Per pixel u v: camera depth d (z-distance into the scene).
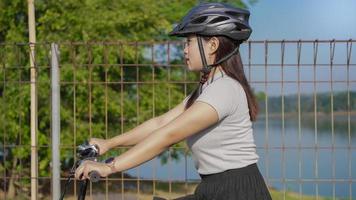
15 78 10.37
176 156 10.64
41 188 10.94
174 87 11.23
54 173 6.21
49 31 11.47
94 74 10.43
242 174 2.84
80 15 11.39
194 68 2.94
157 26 11.95
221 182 2.83
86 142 3.22
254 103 2.88
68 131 10.84
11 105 10.45
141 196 10.71
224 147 2.83
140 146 2.71
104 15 11.37
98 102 10.85
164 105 11.09
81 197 2.87
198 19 2.88
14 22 11.75
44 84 10.42
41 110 10.77
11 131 10.57
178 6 12.84
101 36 11.32
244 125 2.85
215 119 2.75
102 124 10.97
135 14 11.65
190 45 2.94
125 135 3.26
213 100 2.75
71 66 10.51
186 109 3.04
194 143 2.86
